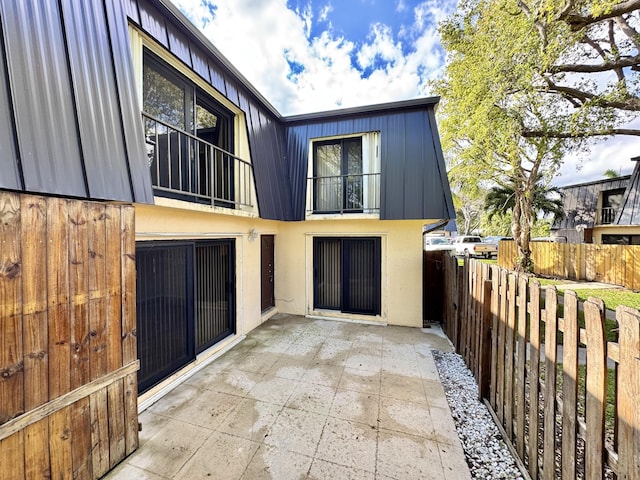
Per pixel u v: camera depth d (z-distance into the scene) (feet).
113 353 7.61
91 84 7.99
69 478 6.46
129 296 8.15
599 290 31.22
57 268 6.33
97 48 8.43
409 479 7.11
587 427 4.95
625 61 20.17
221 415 9.71
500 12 21.98
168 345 11.65
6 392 5.41
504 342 8.77
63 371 6.40
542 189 50.67
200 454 7.97
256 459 7.78
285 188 20.84
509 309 8.34
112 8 9.24
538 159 32.58
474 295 11.91
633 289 31.94
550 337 6.14
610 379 10.18
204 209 12.65
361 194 20.81
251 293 18.35
